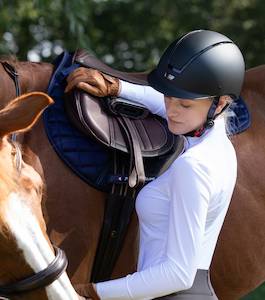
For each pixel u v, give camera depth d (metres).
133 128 6.68
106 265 6.72
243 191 7.15
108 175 6.58
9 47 18.27
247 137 7.34
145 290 5.53
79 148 6.57
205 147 5.69
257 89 7.64
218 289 7.21
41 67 6.84
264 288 12.62
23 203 5.05
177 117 5.84
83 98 6.57
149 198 5.78
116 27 20.98
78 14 14.02
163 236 5.73
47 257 5.07
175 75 5.85
